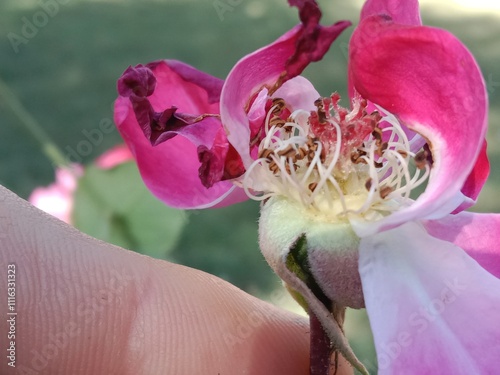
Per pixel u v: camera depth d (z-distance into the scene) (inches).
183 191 1.9
